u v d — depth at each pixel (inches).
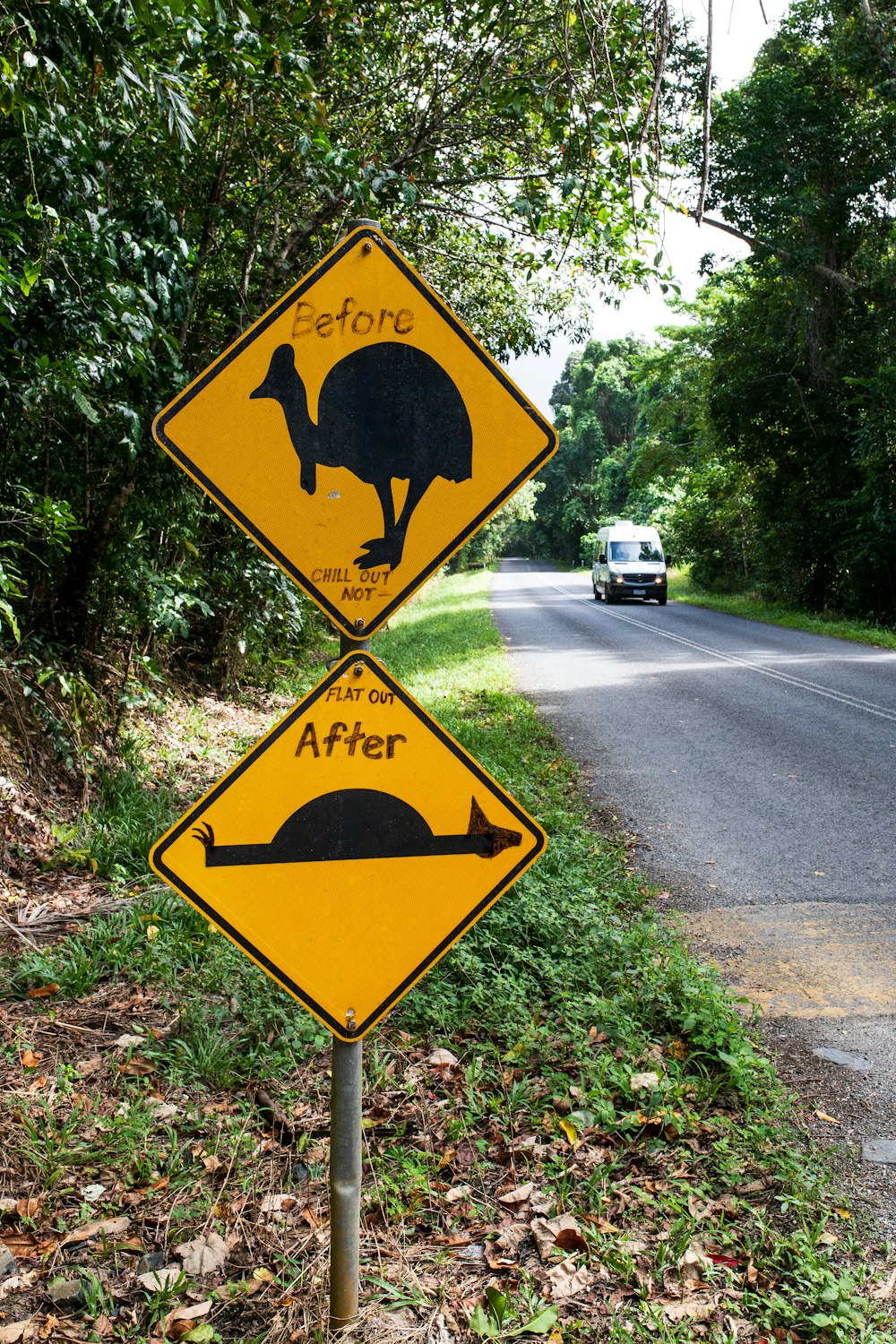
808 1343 96.5
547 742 401.4
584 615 1104.8
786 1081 148.5
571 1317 99.7
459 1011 164.1
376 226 89.4
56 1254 107.7
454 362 90.7
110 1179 120.5
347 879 90.9
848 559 930.7
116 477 283.9
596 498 3233.3
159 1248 109.2
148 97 180.9
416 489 90.7
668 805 310.0
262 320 88.4
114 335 215.2
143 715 349.7
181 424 88.0
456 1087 141.7
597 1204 115.6
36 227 191.5
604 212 308.5
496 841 92.5
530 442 91.8
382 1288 100.7
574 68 237.9
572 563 3570.4
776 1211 116.6
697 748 392.2
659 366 1370.6
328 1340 93.2
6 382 207.8
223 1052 146.1
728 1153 126.0
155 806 261.0
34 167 187.8
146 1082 140.2
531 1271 106.0
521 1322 98.1
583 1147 128.3
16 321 202.4
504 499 92.0
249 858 89.4
